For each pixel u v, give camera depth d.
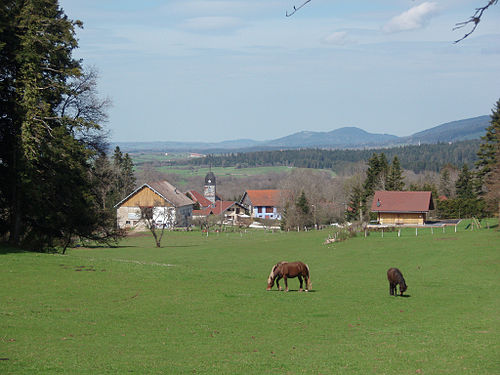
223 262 58.09
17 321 20.78
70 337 19.14
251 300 28.75
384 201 104.19
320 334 21.36
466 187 139.12
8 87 37.81
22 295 25.67
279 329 22.17
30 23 38.72
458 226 91.50
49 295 26.11
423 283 39.06
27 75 37.72
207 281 34.28
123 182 135.75
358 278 42.50
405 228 92.62
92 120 43.03
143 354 17.38
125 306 25.23
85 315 22.78
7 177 38.66
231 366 16.14
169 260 60.19
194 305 26.52
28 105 37.19
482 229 80.38
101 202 48.38
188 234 112.19
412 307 28.44
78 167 41.59
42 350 17.06
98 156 45.66
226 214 175.00
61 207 41.75
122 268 35.22
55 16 43.22
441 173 166.25
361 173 162.12
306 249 70.94
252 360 16.94
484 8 7.80
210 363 16.47
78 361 15.99
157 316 23.69
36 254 36.50
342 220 142.75
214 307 26.33
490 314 26.36
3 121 38.59
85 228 45.38
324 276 44.03
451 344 19.28
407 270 47.16
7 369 14.70
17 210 39.22
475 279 40.66
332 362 16.75
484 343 19.33
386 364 16.48
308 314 25.72
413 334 21.38
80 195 42.44
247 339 20.17
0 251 36.16
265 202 196.38
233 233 117.19
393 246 66.31
